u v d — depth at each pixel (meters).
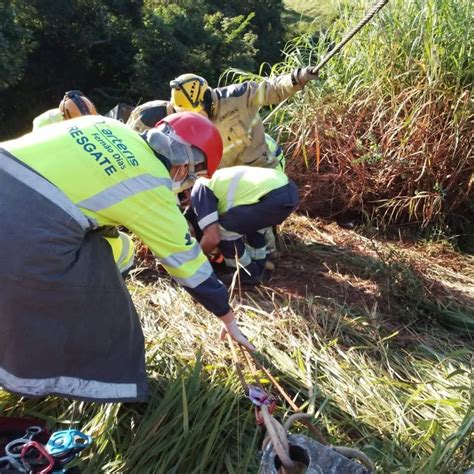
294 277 4.43
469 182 5.37
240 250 4.07
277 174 4.09
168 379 3.07
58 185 2.55
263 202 3.96
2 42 13.48
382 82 5.63
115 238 3.02
